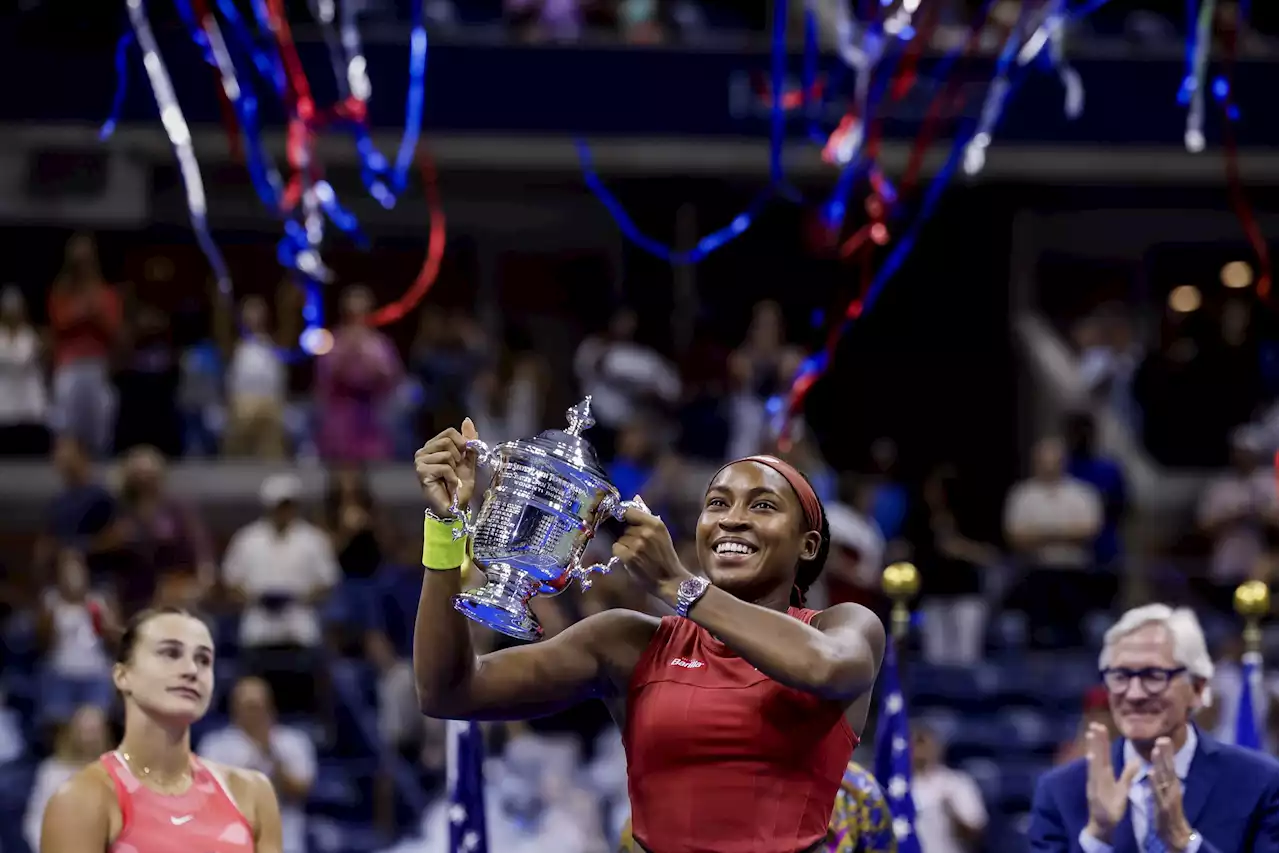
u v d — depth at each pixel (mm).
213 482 22188
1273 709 12898
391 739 16562
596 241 26406
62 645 17078
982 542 21422
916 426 26547
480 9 23344
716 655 5715
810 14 14453
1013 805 16984
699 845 5539
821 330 26078
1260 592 9508
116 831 7027
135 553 17672
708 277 26219
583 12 22625
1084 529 19703
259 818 7398
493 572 5570
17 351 21797
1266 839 7789
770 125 20703
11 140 23078
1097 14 24047
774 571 5734
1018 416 25828
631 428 19844
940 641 18547
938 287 26375
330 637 17516
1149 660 7824
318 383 21984
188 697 7164
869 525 18641
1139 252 26859
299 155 11859
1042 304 27219
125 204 24297
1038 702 18234
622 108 20703
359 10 19891
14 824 15680
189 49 18062
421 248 26375
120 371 22703
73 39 18625
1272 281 25766
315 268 12469
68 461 18656
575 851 14883
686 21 23547
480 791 8984
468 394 22391
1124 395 23938
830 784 5656
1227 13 20625
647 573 5254
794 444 19203
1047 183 25500
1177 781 7492
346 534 18328
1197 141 11797
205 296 25422
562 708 5984
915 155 14734
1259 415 23172
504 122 20516
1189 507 22547
